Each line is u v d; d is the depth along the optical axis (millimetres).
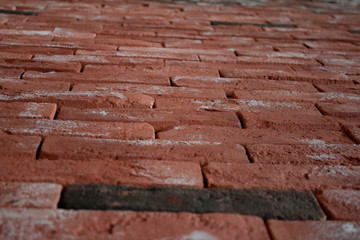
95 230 729
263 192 786
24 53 1093
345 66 1151
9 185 767
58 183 778
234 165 821
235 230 740
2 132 844
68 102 927
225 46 1229
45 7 1498
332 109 959
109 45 1176
